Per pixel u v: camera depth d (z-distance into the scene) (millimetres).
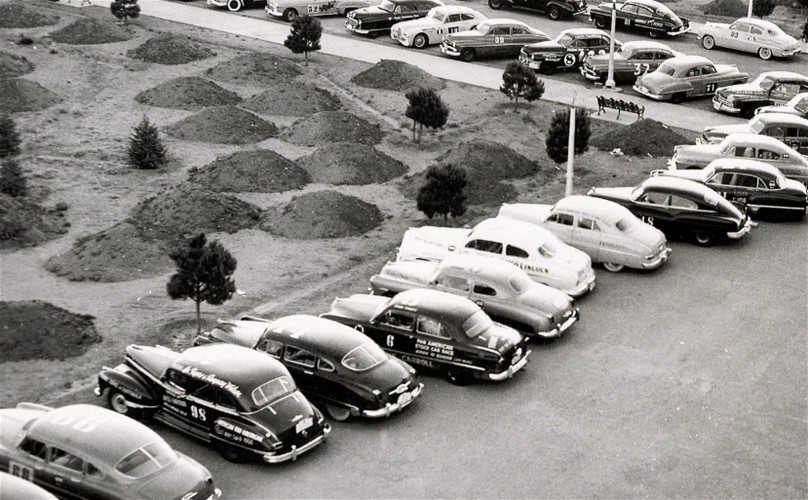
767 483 16188
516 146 34406
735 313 22531
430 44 47000
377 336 19766
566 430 17672
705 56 46625
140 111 36531
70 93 37875
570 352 20656
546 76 43375
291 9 50562
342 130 34344
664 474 16375
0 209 25531
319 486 15883
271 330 18500
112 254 24234
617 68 41719
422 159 33000
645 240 24438
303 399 16750
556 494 15766
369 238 26547
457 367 19078
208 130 34062
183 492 14469
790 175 30141
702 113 38469
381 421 17922
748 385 19328
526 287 21188
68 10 49938
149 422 17609
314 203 27234
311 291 23078
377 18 47938
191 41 44812
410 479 16109
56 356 19547
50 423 15211
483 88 40875
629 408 18438
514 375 19672
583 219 24859
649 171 32438
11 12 46625
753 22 46500
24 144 32344
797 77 37969
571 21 53094
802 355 20547
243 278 23688
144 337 20547
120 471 14484
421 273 21984
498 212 28156
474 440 17312
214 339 19250
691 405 18578
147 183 29672
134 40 45281
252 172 29891
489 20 45688
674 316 22359
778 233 27812
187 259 19984
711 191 26828
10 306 20484
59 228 26188
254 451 16078
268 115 36781
